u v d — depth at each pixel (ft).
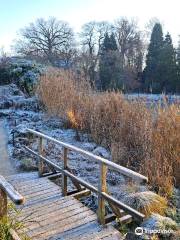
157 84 123.75
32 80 48.80
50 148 25.86
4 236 10.05
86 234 13.04
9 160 23.99
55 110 34.99
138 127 24.11
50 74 41.68
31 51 145.69
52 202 15.80
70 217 14.32
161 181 18.58
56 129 31.40
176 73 121.29
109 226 13.73
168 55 122.01
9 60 55.67
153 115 25.07
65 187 16.62
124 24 147.33
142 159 21.67
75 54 142.10
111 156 23.11
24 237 11.54
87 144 27.20
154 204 15.69
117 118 27.35
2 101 41.16
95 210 15.94
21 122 33.68
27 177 19.62
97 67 129.90
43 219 14.03
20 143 26.99
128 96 31.71
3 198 10.68
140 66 142.51
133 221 14.71
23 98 42.80
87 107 31.55
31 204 15.49
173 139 21.35
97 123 28.09
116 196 17.40
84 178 20.52
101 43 148.97
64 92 35.09
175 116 23.06
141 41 146.10
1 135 29.86
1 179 11.02
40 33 147.02
